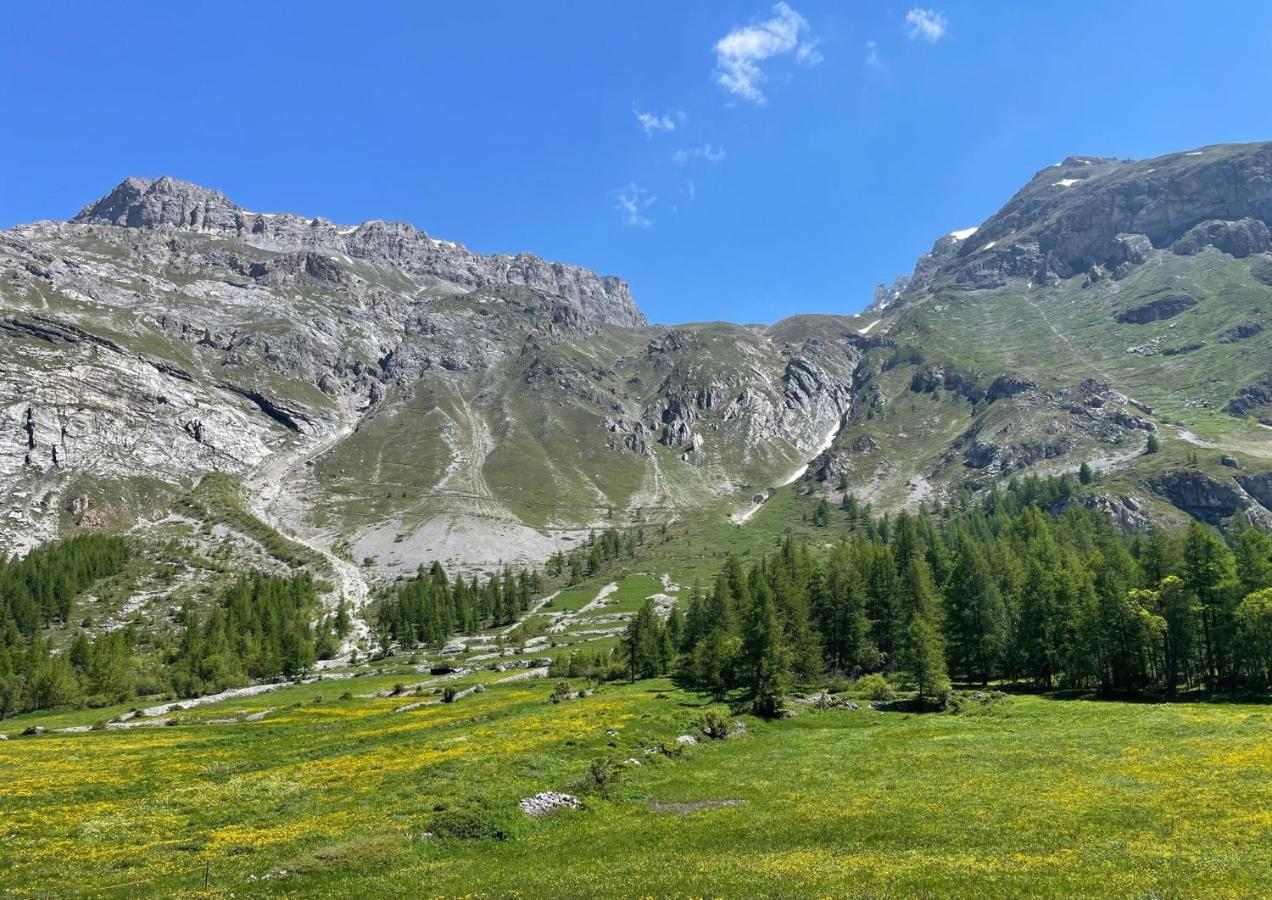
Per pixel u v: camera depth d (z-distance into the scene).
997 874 24.72
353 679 138.25
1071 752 47.88
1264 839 26.55
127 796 48.56
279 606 180.25
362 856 32.44
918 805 36.84
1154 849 26.36
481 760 51.03
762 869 27.41
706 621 114.00
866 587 106.50
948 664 98.50
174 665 140.88
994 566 112.81
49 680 119.50
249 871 32.12
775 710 73.25
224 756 63.66
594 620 182.62
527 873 29.52
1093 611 83.44
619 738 58.06
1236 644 77.25
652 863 29.84
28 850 36.28
